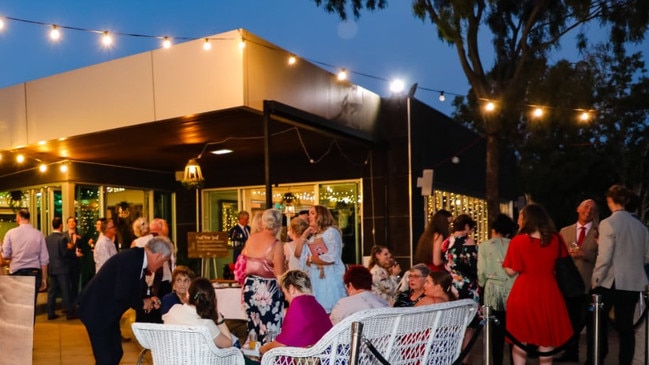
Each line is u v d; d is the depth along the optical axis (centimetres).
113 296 480
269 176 809
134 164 1320
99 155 1170
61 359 724
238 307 786
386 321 377
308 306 439
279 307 616
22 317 487
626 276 562
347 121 1059
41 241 944
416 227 1193
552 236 530
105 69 898
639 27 1147
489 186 1213
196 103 812
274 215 623
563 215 2797
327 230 656
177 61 827
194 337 392
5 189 1405
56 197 1284
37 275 938
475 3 1180
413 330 393
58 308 1188
